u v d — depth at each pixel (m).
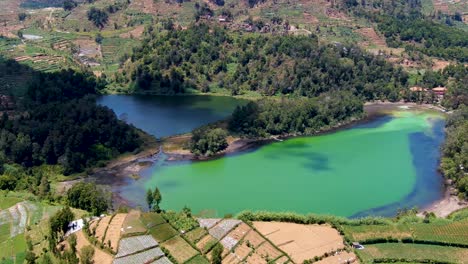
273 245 144.12
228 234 148.50
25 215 164.62
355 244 146.50
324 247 144.88
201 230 149.00
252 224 156.38
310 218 159.38
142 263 129.88
